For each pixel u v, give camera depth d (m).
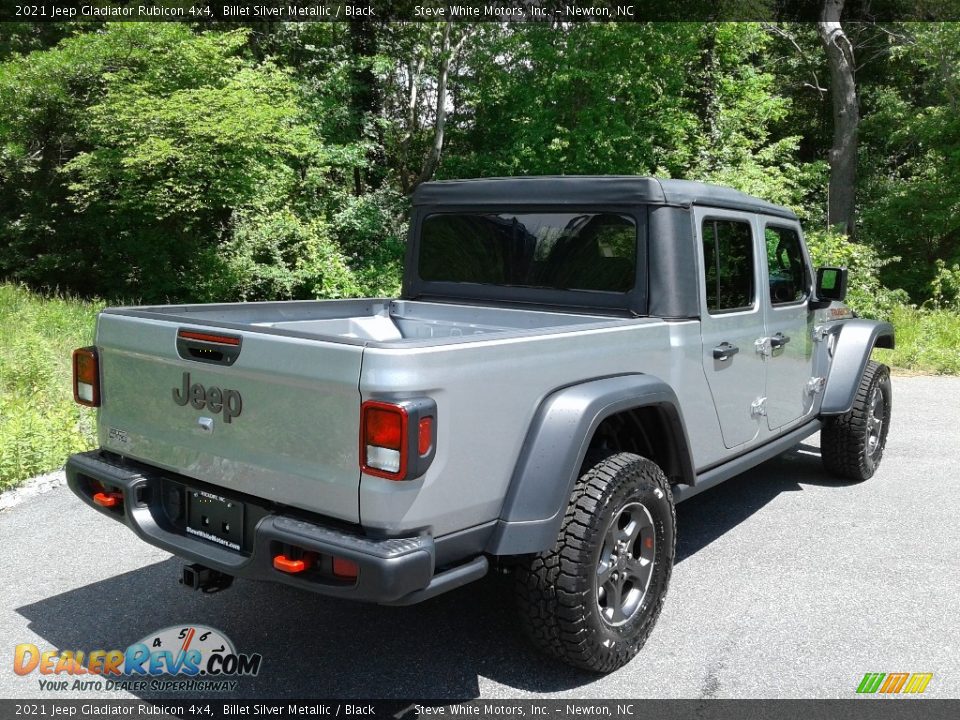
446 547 2.65
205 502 3.03
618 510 3.04
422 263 4.78
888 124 20.66
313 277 15.00
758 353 4.39
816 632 3.52
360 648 3.36
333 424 2.53
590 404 2.95
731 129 19.31
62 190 15.35
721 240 4.10
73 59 13.66
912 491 5.59
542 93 17.73
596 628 3.01
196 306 3.67
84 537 4.52
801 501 5.36
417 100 21.31
